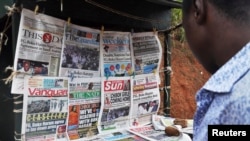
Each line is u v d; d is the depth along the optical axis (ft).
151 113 6.31
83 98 5.04
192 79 11.83
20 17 3.99
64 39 4.66
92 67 5.18
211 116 1.76
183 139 5.44
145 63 6.12
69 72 4.80
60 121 4.71
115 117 5.62
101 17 5.14
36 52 4.27
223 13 1.91
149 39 6.15
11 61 4.58
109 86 5.46
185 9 2.29
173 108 10.34
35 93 4.32
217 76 1.82
